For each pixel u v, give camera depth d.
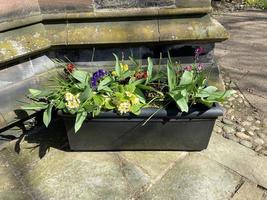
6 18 1.07
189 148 1.14
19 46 1.10
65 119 1.05
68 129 1.08
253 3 3.60
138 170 1.06
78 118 1.00
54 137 1.23
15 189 1.00
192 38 1.16
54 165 1.09
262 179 1.03
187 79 1.05
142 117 1.04
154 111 1.03
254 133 1.28
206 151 1.15
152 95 1.12
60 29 1.19
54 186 1.00
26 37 1.13
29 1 1.12
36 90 1.11
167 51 1.24
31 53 1.14
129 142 1.12
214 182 1.01
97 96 1.05
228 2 3.67
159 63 1.22
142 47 1.23
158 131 1.08
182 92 1.01
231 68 1.91
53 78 1.23
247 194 0.97
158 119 1.05
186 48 1.24
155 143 1.12
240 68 1.91
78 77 1.09
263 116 1.40
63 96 1.07
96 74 1.11
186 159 1.11
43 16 1.17
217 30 1.18
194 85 1.04
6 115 1.14
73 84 1.11
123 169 1.06
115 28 1.18
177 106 1.05
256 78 1.76
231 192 0.98
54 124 1.30
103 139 1.11
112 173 1.05
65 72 1.24
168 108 1.04
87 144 1.13
